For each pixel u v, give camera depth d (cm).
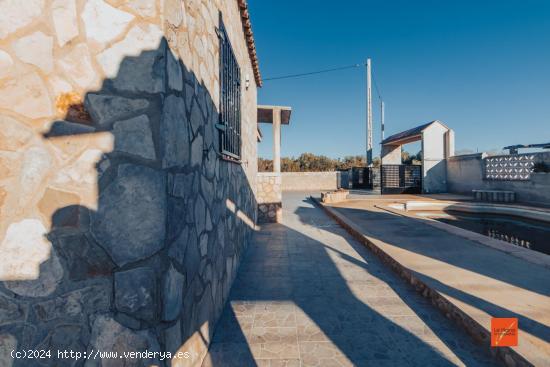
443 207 1041
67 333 130
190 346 172
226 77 318
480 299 243
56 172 130
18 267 128
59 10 131
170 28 144
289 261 407
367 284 320
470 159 1360
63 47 131
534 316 214
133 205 133
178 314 152
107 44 132
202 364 190
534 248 718
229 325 236
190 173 178
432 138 1539
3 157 127
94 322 131
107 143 132
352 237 561
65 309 130
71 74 131
